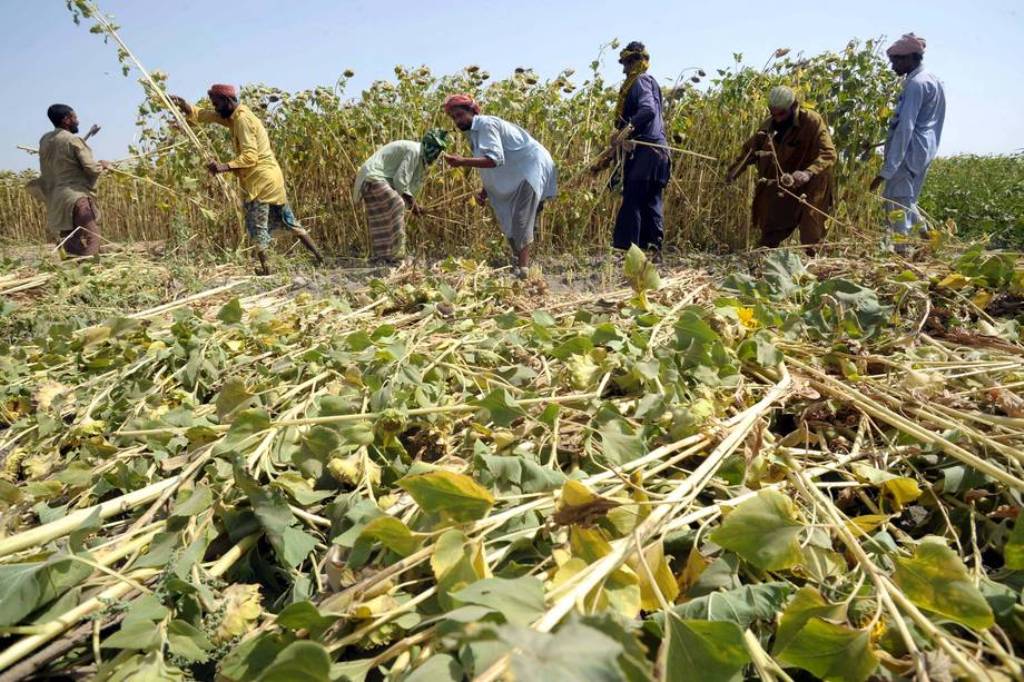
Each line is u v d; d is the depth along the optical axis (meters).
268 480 1.70
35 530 1.37
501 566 1.20
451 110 5.28
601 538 1.12
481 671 0.74
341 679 0.95
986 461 1.52
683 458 1.54
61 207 6.00
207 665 1.22
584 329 2.53
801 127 5.34
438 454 1.84
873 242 4.56
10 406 2.46
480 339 2.69
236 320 2.91
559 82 7.13
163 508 1.62
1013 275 2.91
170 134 7.85
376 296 3.94
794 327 2.51
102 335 2.79
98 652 1.12
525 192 5.45
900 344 2.42
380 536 1.16
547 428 1.67
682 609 1.06
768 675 0.95
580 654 0.65
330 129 7.32
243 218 7.07
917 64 5.55
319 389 2.24
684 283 3.67
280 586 1.41
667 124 7.29
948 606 1.01
